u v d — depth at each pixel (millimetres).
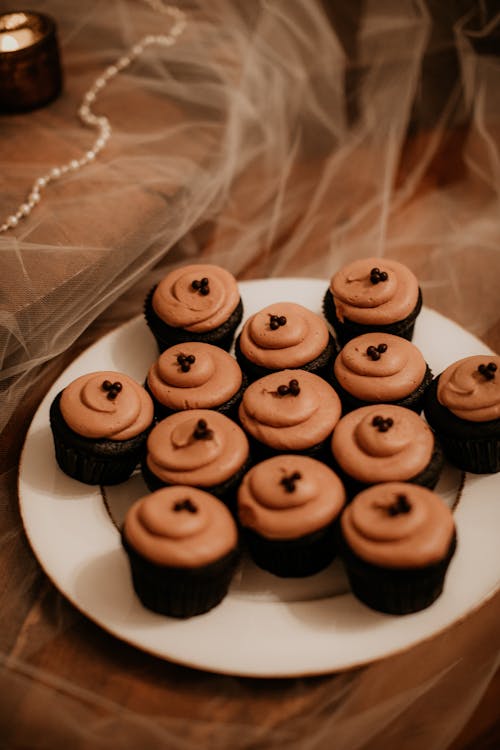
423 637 580
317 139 964
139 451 653
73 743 557
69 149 850
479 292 803
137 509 589
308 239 859
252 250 848
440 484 656
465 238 853
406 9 983
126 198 802
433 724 564
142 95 915
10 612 613
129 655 592
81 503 647
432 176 919
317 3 982
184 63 951
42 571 633
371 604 591
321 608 595
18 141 857
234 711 570
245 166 916
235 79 936
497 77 1005
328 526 596
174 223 818
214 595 586
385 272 718
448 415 649
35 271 739
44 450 671
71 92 916
